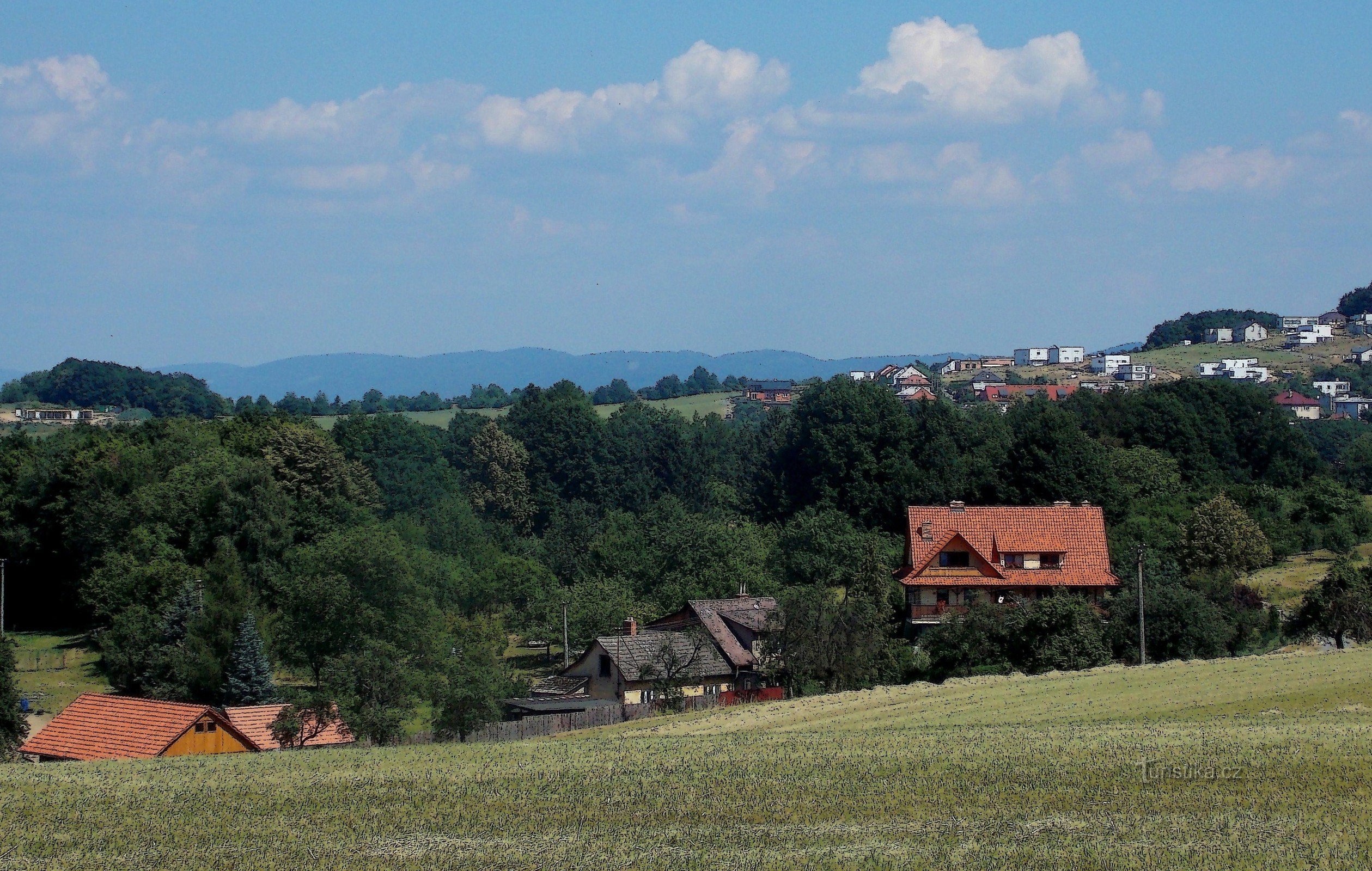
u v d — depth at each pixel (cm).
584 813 4278
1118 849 3738
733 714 7606
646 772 4856
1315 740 5091
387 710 7300
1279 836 3822
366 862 3803
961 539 11031
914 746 5281
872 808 4256
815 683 9375
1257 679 7269
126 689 9906
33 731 8725
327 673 7575
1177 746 5025
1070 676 8194
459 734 7750
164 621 9819
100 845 4000
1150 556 11325
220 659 9344
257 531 11362
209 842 4019
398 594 9388
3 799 4550
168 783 4788
